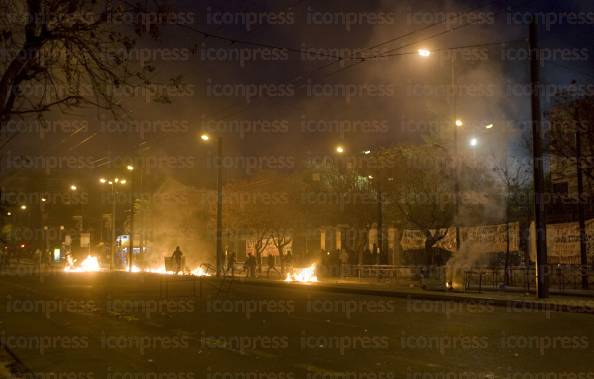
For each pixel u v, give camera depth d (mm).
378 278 44781
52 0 11586
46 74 12102
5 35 11367
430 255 40406
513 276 35812
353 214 52469
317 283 40344
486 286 35531
